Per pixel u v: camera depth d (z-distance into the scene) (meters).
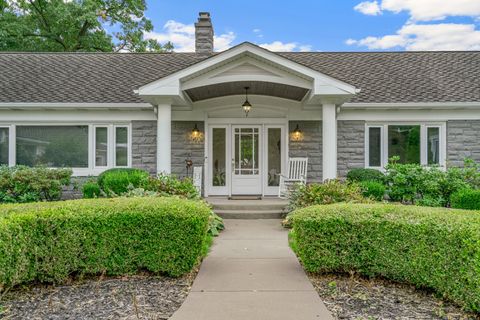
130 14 23.80
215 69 8.56
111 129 10.48
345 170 10.39
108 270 4.37
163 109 8.92
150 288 4.12
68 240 4.18
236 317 3.32
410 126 10.42
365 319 3.31
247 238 6.67
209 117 10.98
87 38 22.50
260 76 8.56
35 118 10.28
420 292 3.97
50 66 11.88
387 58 12.42
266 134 11.05
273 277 4.46
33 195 8.67
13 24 19.34
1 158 10.36
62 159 10.43
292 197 8.26
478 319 3.29
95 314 3.41
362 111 10.34
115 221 4.33
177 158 10.61
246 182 11.07
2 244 3.58
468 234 3.37
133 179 8.17
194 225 4.43
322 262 4.45
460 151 10.19
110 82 11.15
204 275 4.54
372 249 4.26
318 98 8.91
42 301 3.73
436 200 7.91
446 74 11.29
